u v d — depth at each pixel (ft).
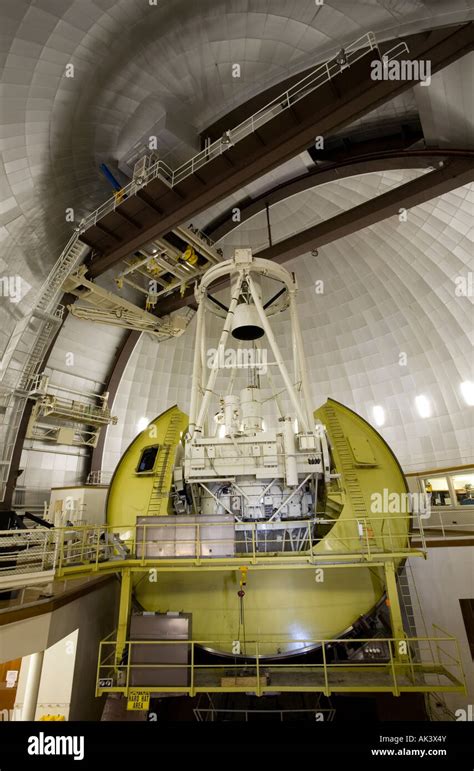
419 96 47.42
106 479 84.74
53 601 30.60
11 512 44.52
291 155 48.70
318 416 48.42
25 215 55.26
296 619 32.71
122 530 39.24
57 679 35.99
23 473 71.56
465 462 70.59
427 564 44.21
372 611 32.60
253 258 49.80
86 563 31.19
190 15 43.37
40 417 73.51
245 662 31.83
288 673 29.66
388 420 82.99
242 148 49.62
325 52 46.52
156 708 34.12
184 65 49.47
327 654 31.96
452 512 65.00
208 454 38.70
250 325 47.24
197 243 67.15
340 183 69.36
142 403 91.97
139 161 58.39
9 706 38.29
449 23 36.76
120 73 48.11
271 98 54.08
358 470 40.19
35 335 63.87
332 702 34.94
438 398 75.72
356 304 83.46
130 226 60.54
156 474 42.11
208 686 28.07
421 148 58.08
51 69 43.55
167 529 33.14
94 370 85.10
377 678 28.32
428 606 42.86
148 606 33.83
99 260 65.51
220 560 31.45
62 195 58.85
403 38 40.11
